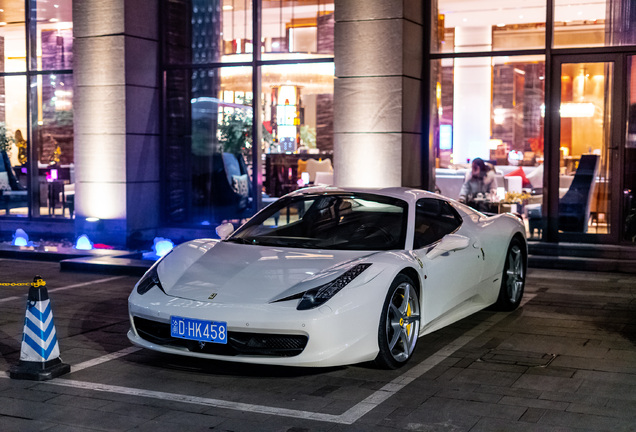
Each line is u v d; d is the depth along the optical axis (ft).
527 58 32.91
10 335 19.02
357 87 31.73
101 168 36.09
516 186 33.42
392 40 31.07
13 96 41.09
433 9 33.09
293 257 16.26
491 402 13.70
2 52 41.16
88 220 36.24
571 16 31.45
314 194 19.15
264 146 37.65
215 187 37.42
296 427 12.41
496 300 21.39
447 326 20.13
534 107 33.88
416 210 18.37
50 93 40.14
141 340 15.71
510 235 21.70
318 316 14.14
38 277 15.39
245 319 14.20
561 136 31.91
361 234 17.49
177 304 14.96
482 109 39.14
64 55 39.63
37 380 15.07
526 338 18.80
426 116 33.42
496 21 32.30
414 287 16.40
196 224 37.76
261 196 36.99
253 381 15.03
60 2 39.40
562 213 31.96
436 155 34.35
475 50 32.81
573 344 18.17
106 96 35.73
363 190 19.22
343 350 14.44
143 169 36.73
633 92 30.96
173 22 37.32
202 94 37.42
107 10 35.37
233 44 36.68
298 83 36.19
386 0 31.04
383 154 31.53
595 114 31.40
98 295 24.53
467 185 34.45
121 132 35.55
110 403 13.67
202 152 37.52
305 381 15.02
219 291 15.07
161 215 38.14
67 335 19.04
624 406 13.48
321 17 35.29
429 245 17.78
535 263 30.53
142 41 36.29
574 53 31.45
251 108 36.65
